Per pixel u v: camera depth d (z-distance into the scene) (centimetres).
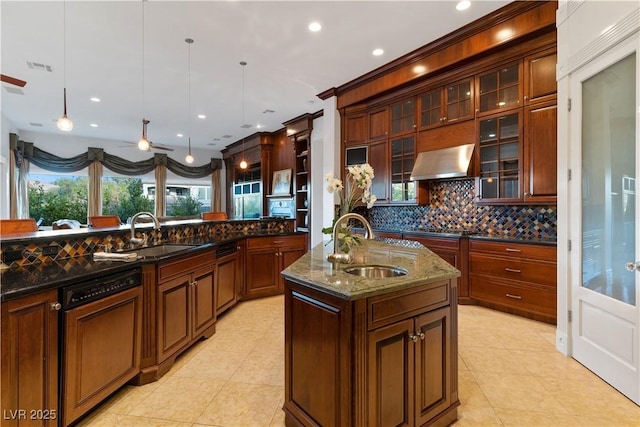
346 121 522
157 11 301
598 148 232
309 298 160
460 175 377
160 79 461
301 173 681
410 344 156
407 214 501
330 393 146
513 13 319
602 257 227
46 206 772
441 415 171
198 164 971
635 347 197
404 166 462
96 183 799
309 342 160
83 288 172
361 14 316
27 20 312
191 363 249
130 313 206
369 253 241
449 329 177
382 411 144
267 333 310
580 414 186
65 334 163
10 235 218
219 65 420
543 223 359
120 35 342
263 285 422
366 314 139
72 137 788
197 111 612
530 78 337
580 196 247
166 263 234
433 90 423
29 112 602
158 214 891
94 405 179
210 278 301
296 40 361
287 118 665
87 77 449
